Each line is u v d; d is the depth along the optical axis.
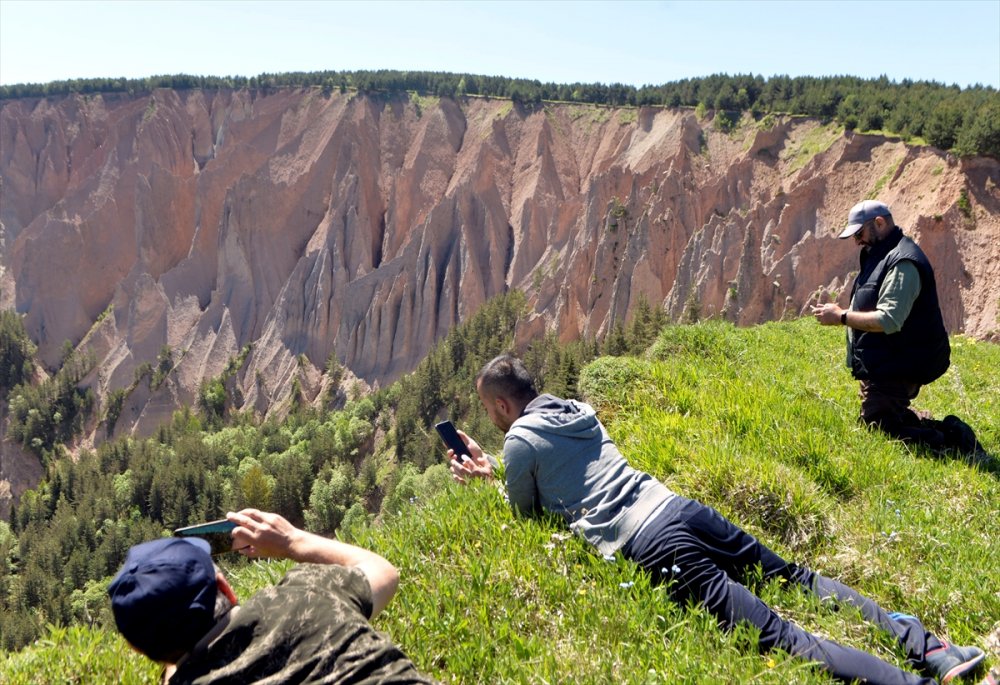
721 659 4.55
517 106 142.00
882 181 81.38
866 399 9.83
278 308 120.44
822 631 5.12
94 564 71.69
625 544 5.49
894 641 4.94
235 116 159.75
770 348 14.05
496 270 116.25
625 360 11.09
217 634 3.39
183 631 3.27
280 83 161.75
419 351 110.62
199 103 165.25
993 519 7.34
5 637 29.22
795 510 6.61
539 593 5.32
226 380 116.25
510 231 126.38
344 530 7.05
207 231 135.00
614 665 4.51
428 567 5.65
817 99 102.56
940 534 6.70
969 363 15.16
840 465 8.01
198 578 3.34
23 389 120.00
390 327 111.12
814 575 5.55
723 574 5.15
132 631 3.25
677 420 8.85
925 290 9.18
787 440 8.39
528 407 6.36
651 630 4.85
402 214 134.38
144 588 3.24
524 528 5.96
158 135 159.25
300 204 133.88
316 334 116.88
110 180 155.75
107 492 85.38
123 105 169.38
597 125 135.88
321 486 77.00
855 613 5.15
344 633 3.41
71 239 137.00
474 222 118.81
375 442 91.25
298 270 122.56
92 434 117.31
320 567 3.79
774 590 5.39
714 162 113.44
